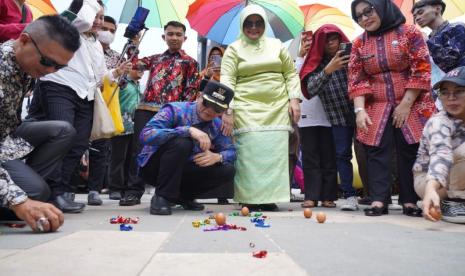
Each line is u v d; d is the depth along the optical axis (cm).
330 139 396
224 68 372
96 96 351
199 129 339
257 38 374
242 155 360
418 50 314
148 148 337
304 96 390
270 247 178
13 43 226
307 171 400
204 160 323
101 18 365
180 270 136
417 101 322
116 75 371
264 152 355
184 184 356
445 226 252
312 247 178
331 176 400
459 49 338
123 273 132
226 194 427
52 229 213
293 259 154
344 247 179
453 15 530
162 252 165
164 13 517
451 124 275
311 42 404
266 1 568
